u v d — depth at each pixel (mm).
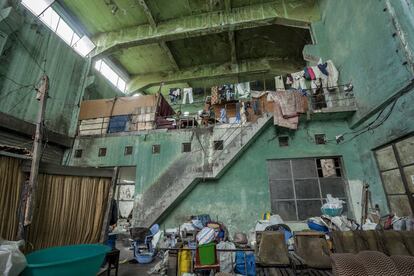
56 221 3666
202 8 10211
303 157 7457
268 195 7246
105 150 8516
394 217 5105
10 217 3209
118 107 9406
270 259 3834
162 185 7477
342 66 7578
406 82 4797
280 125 7188
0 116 6590
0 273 2035
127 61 13359
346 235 4031
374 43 5891
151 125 8797
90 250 3131
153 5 10008
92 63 10906
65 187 3885
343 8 7406
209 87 15000
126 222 11664
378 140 6031
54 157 8359
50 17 9305
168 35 10430
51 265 2279
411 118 4801
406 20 4805
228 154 7328
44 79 4172
